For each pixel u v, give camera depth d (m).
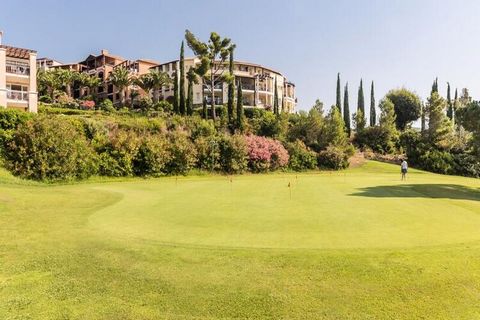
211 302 6.03
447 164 52.78
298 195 19.22
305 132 55.56
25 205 14.16
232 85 57.72
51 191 19.00
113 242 9.35
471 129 31.55
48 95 66.31
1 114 27.20
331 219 12.53
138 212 13.90
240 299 6.13
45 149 27.14
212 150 40.62
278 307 5.88
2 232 10.20
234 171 41.97
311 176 36.75
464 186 27.77
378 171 47.78
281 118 55.94
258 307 5.88
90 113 51.69
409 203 16.27
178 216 13.09
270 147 45.50
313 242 9.48
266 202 16.59
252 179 31.98
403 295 6.32
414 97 84.56
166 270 7.38
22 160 26.44
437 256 8.20
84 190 20.39
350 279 6.95
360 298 6.20
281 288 6.55
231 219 12.54
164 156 36.16
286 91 101.31
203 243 9.31
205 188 23.20
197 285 6.66
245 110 62.03
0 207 13.34
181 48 59.88
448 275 7.14
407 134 62.78
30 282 6.79
